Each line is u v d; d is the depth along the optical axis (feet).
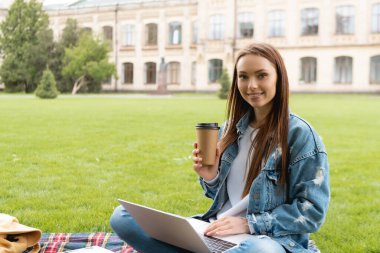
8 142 40.32
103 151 36.35
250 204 10.57
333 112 77.30
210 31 173.06
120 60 194.49
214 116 67.56
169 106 89.76
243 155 11.32
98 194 23.53
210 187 11.59
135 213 10.77
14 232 13.15
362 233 18.08
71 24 174.70
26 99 115.34
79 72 160.56
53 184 25.43
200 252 10.18
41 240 15.62
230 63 168.25
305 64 163.02
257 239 9.66
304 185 10.28
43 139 42.47
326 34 155.63
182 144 40.42
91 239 15.74
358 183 27.09
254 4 164.55
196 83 176.65
